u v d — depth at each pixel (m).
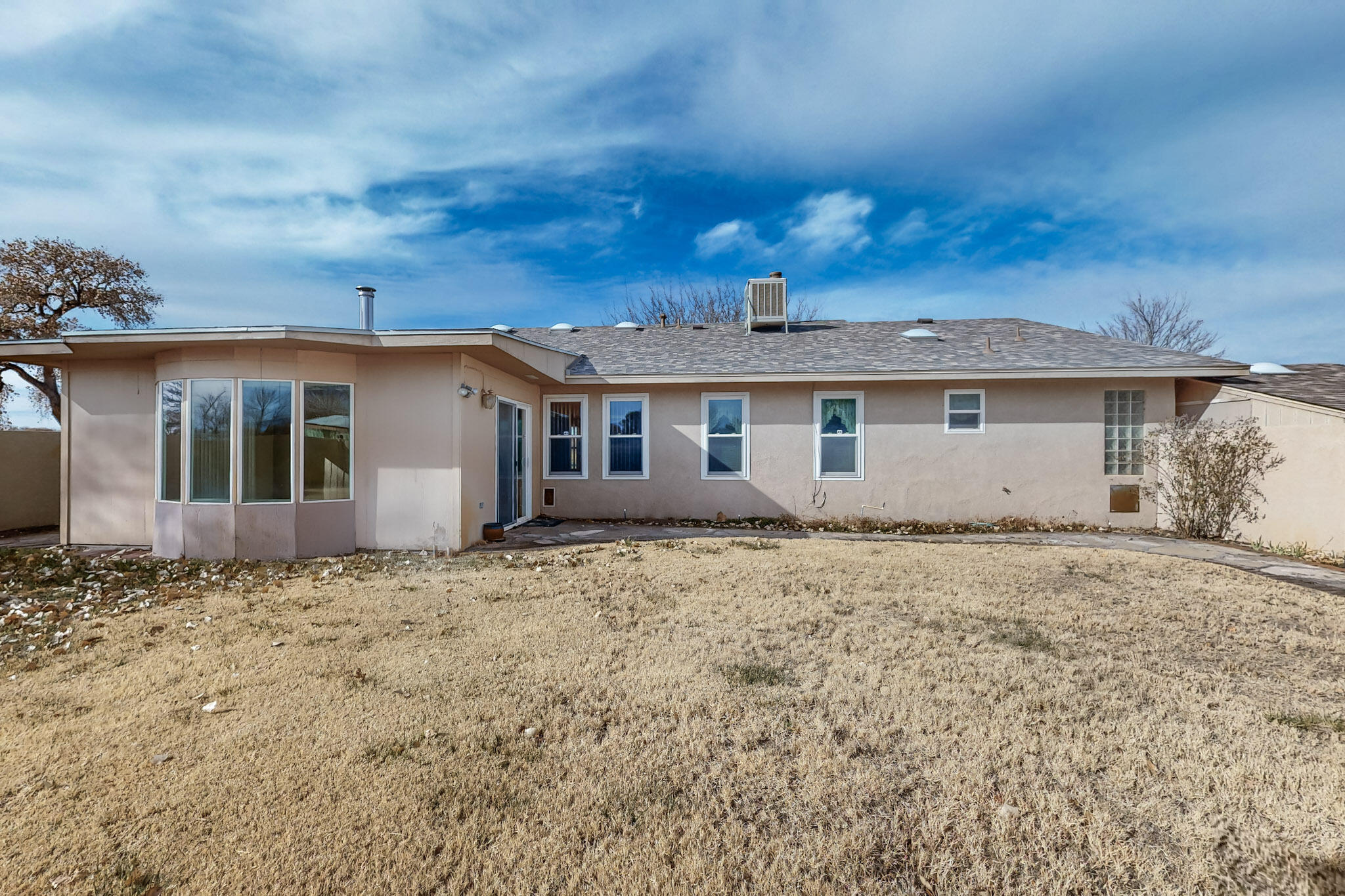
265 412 7.91
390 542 8.47
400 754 2.90
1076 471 10.88
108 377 9.12
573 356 12.65
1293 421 8.55
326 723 3.21
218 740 3.03
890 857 2.21
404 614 5.21
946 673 3.86
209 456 7.95
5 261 16.39
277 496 7.93
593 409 11.98
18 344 8.04
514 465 10.81
